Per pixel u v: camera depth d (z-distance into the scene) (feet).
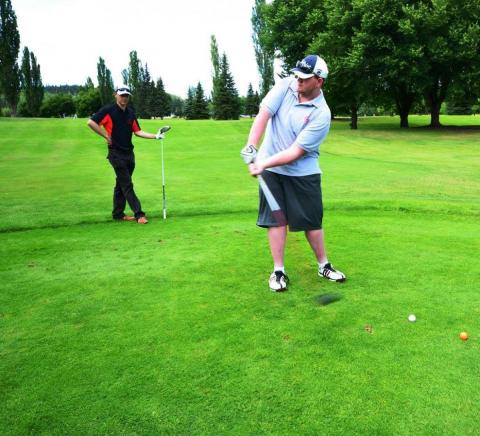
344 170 39.50
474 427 7.14
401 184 32.22
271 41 106.42
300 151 12.12
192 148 65.16
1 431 7.13
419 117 164.35
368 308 11.30
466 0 83.20
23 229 20.12
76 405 7.71
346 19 88.33
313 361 8.93
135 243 17.40
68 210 24.25
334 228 19.47
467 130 93.50
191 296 12.14
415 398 7.80
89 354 9.27
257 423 7.25
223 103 222.07
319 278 13.43
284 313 11.05
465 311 11.12
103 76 279.28
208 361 8.96
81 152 60.18
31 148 64.59
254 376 8.46
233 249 16.31
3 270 14.39
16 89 187.93
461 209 22.89
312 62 11.75
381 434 6.99
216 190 30.32
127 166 21.49
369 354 9.18
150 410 7.57
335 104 103.86
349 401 7.74
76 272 14.14
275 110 12.71
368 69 90.17
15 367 8.83
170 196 28.07
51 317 10.98
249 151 12.32
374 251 15.99
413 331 10.11
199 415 7.45
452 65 90.38
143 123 99.30
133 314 11.09
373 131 93.61
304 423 7.23
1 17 180.45
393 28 86.02
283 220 12.77
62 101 289.94
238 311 11.18
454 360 8.96
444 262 14.74
